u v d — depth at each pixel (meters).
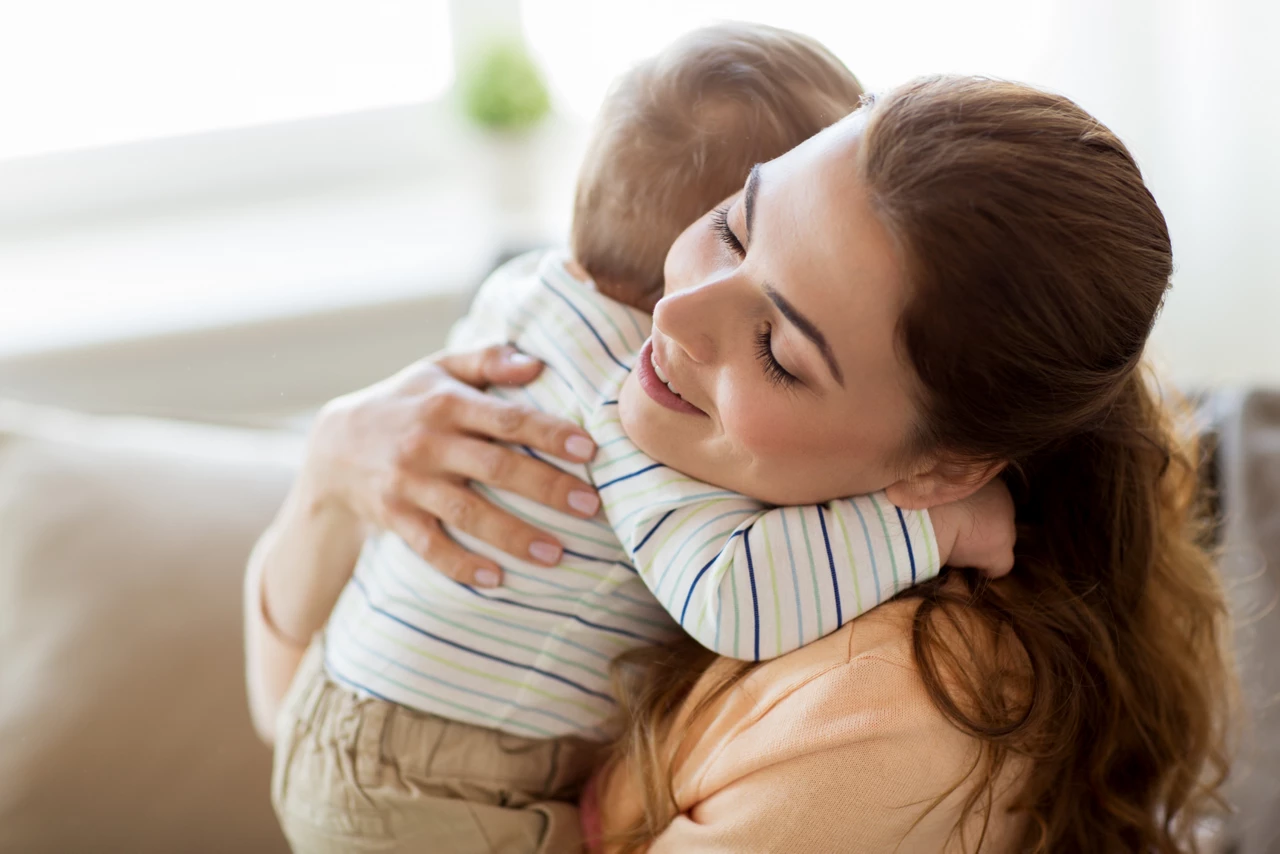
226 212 1.93
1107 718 0.71
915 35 1.89
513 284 0.87
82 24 1.79
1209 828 0.94
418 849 0.77
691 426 0.65
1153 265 0.56
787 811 0.62
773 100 0.71
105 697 1.11
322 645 0.86
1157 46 1.84
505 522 0.73
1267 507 1.00
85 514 1.20
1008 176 0.53
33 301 1.68
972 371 0.56
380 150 1.99
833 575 0.63
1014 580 0.72
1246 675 0.96
